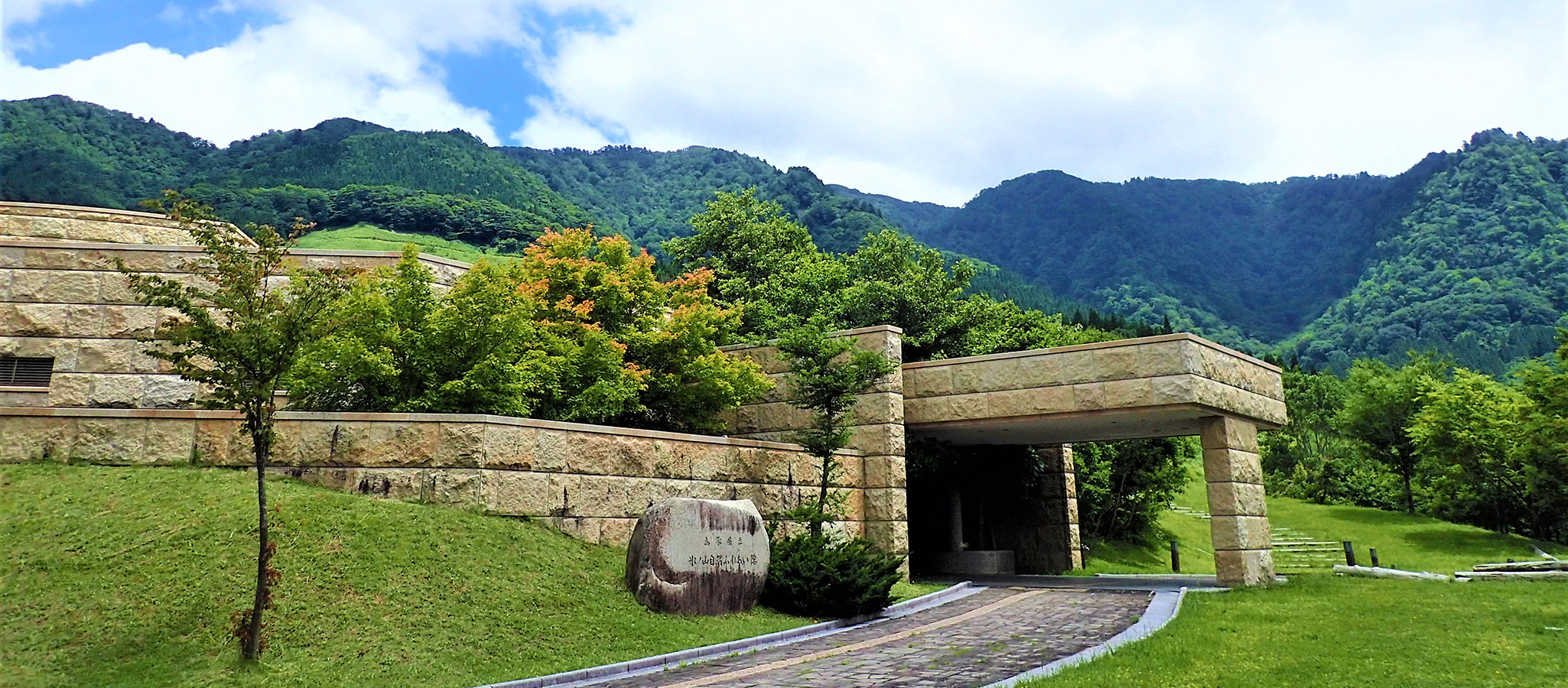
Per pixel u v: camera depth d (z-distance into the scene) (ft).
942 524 94.89
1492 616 48.14
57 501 44.01
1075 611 55.72
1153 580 78.18
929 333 114.62
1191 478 213.25
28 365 63.82
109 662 34.24
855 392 67.21
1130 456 131.85
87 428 49.01
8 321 63.77
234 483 48.08
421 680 35.88
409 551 44.91
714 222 144.66
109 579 38.75
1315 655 37.78
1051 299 552.82
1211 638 42.11
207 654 35.35
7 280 64.59
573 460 55.42
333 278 40.34
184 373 37.27
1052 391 72.23
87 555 40.14
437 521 48.34
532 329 64.13
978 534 96.78
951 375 76.79
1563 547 139.85
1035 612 55.93
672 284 84.89
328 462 50.67
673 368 75.31
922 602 62.54
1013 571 95.35
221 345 36.58
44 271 65.26
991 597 65.51
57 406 62.75
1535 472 132.26
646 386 71.97
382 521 46.80
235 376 37.70
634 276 78.02
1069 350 72.23
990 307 123.24
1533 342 453.99
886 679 36.40
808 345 66.49
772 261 138.92
